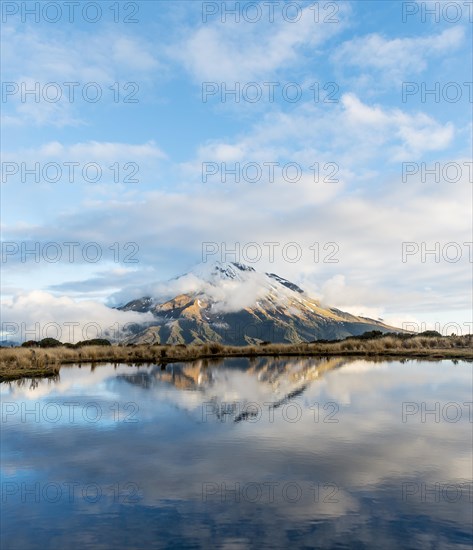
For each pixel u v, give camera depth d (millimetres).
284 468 9484
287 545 6316
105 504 7828
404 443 11273
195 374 29062
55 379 26500
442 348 52562
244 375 27906
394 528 6797
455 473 9070
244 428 13039
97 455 10570
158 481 8852
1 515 7453
